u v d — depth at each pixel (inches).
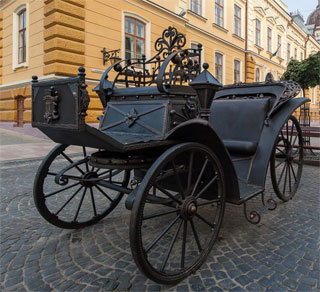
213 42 605.9
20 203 139.3
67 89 67.6
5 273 82.0
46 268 84.4
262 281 78.6
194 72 108.0
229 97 148.4
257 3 782.5
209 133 80.8
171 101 89.0
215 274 81.9
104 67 368.8
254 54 764.0
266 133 123.6
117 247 97.1
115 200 121.3
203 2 570.6
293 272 83.0
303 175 208.4
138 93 96.6
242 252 94.3
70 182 176.7
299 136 157.9
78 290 74.4
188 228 112.4
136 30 418.9
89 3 349.1
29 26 378.9
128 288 75.3
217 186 94.5
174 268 84.0
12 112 438.6
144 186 69.1
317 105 1272.1
